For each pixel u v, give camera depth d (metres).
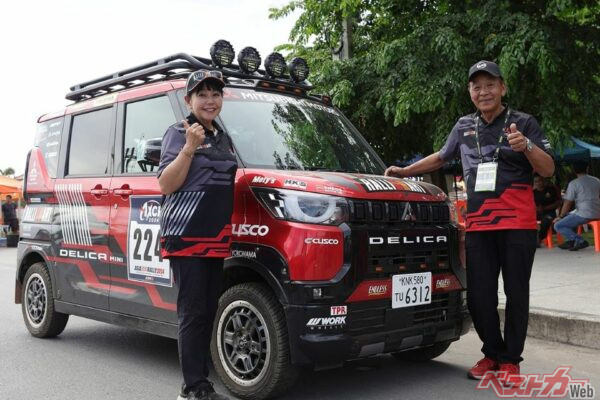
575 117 10.09
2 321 6.85
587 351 5.20
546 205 11.26
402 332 3.87
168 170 3.34
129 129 4.98
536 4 9.98
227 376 3.98
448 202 4.38
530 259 4.14
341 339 3.55
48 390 4.25
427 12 11.37
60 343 5.73
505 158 4.11
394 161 12.40
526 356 5.05
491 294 4.27
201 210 3.42
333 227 3.59
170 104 4.60
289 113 4.79
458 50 9.16
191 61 4.60
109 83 5.33
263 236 3.72
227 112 4.39
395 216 3.90
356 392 4.11
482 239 4.25
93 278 5.09
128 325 4.71
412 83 9.60
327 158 4.62
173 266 3.54
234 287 3.95
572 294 6.40
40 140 6.16
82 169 5.40
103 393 4.18
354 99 11.01
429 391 4.13
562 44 9.41
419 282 3.99
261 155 4.26
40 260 6.05
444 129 9.89
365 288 3.67
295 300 3.55
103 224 4.95
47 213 5.75
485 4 9.59
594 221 10.16
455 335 4.31
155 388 4.29
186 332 3.48
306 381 4.38
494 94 4.12
